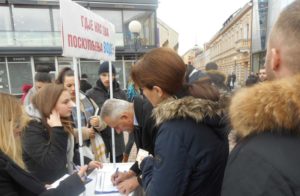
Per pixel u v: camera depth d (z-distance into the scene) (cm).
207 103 102
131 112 170
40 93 179
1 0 1102
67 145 183
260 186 56
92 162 195
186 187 101
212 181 107
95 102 323
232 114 69
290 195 52
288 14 62
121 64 1265
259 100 61
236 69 3219
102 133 280
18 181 108
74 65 179
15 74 1194
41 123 174
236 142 69
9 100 123
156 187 102
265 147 59
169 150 100
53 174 168
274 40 65
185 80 118
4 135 116
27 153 164
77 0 1136
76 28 179
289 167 54
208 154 101
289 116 57
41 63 1221
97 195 154
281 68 64
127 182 157
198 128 101
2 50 1144
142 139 140
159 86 111
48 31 1200
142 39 1266
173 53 112
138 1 1223
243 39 2777
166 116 103
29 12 1157
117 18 1223
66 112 183
